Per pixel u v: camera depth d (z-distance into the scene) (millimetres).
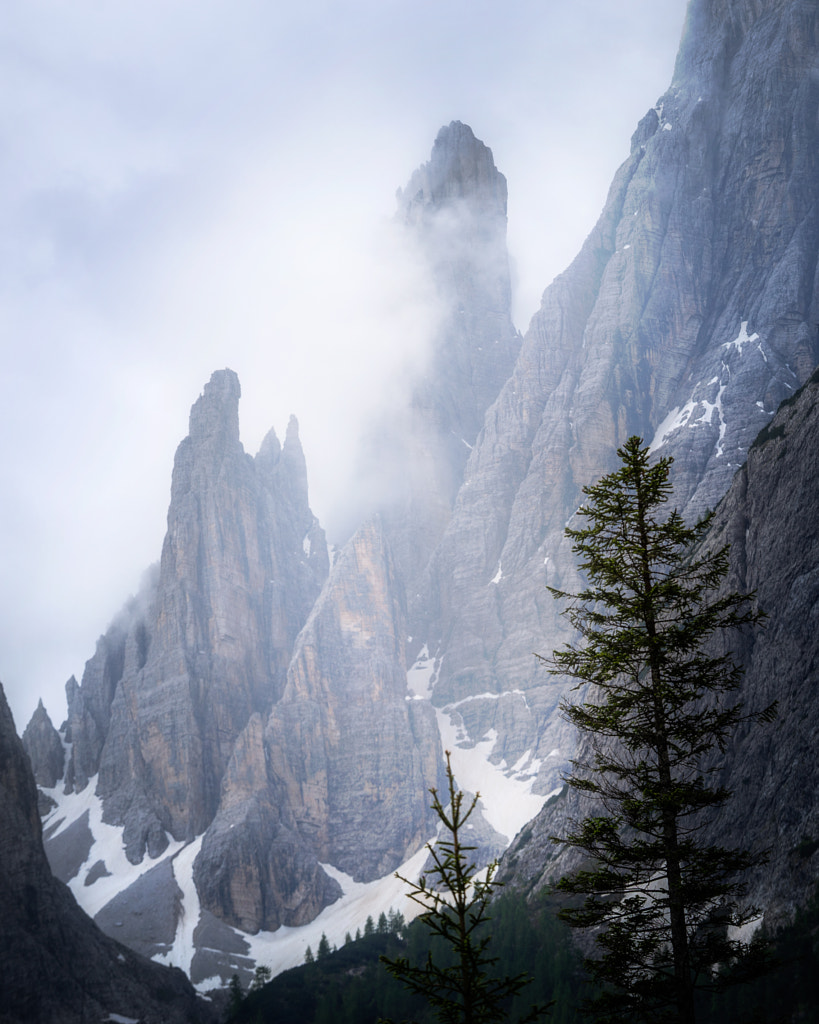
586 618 38469
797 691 130625
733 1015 93188
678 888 33531
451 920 27250
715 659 36031
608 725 36156
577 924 34844
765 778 128125
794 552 143875
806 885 107312
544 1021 91750
